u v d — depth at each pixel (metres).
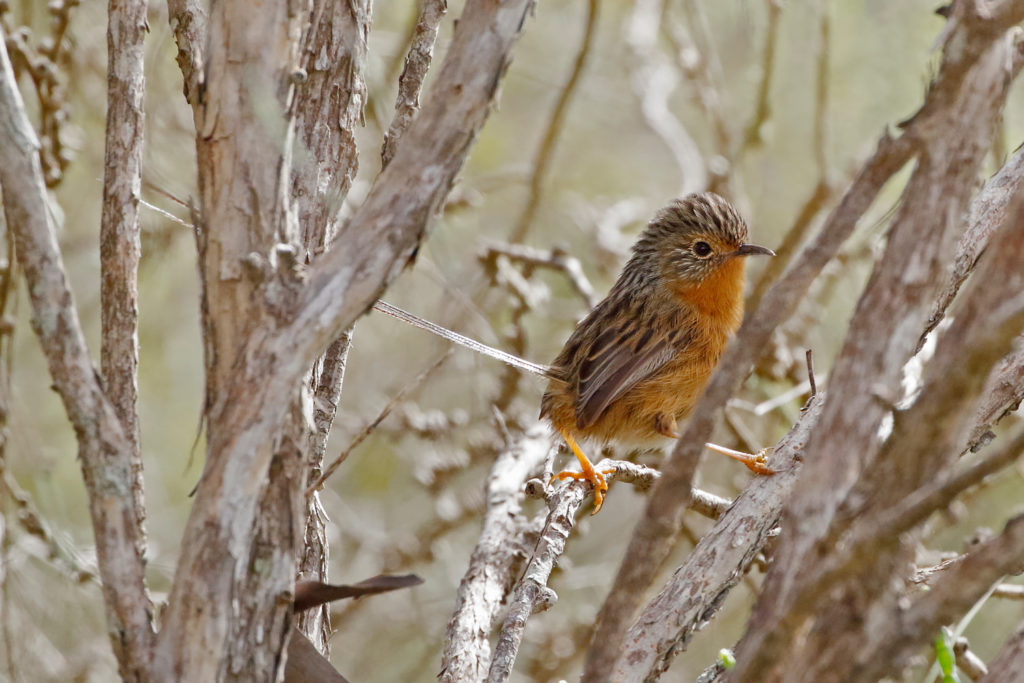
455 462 14.73
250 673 5.05
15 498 11.32
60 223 6.97
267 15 5.35
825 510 5.21
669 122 17.31
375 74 14.91
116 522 5.12
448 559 16.33
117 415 5.84
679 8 19.59
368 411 15.98
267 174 5.30
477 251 15.81
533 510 16.25
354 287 5.10
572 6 19.44
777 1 15.62
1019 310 4.64
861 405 5.21
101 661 13.30
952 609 4.80
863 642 4.92
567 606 16.88
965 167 5.20
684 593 7.50
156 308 16.80
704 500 10.15
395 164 5.24
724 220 12.56
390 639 16.17
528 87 19.34
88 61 14.46
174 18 6.40
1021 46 5.97
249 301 5.13
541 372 12.16
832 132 18.30
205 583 4.95
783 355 15.27
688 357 12.48
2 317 10.88
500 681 7.66
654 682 7.39
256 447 4.97
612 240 17.28
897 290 5.21
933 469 4.96
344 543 16.52
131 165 6.05
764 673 4.98
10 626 11.73
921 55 16.19
